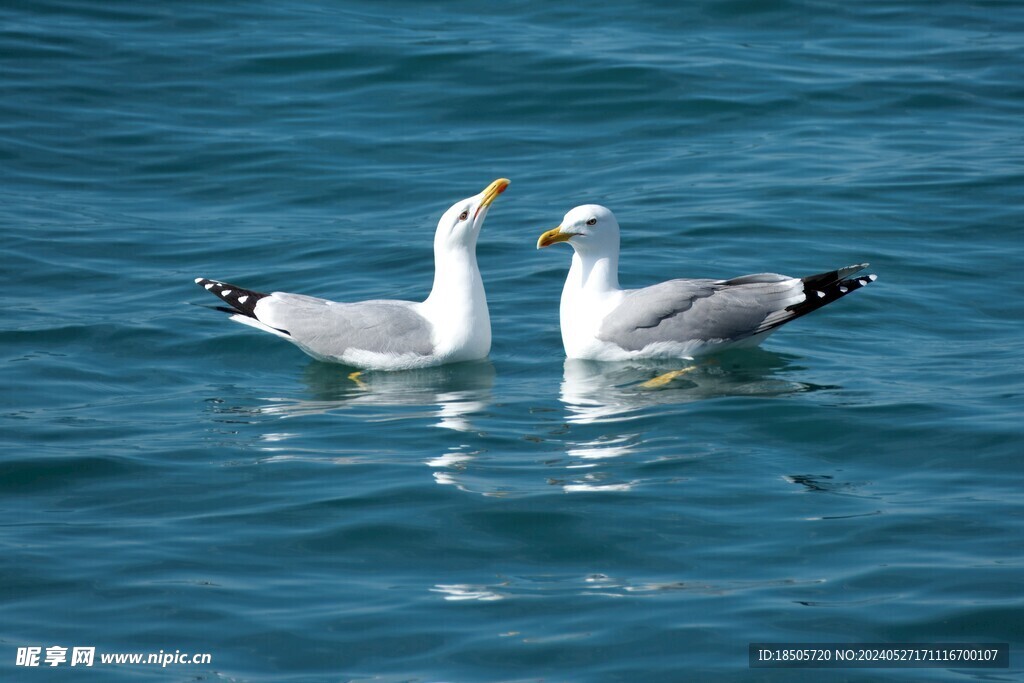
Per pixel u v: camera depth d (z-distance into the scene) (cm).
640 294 1512
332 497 1130
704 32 2672
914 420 1269
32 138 2211
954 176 2039
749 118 2308
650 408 1335
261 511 1109
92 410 1361
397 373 1497
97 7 2720
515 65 2489
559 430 1282
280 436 1283
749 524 1066
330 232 1920
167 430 1301
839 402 1326
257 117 2327
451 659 892
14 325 1590
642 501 1109
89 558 1033
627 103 2367
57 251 1831
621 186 2059
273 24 2692
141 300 1688
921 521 1061
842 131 2250
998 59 2519
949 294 1653
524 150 2219
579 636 916
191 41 2595
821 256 1773
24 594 979
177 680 872
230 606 961
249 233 1920
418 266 1788
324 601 968
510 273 1783
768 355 1499
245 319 1538
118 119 2294
